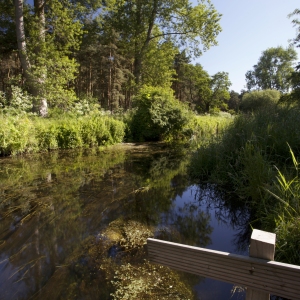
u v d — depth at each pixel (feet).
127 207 13.29
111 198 14.53
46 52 40.91
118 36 78.07
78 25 43.78
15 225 11.07
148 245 3.96
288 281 3.03
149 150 31.86
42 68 39.70
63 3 44.39
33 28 40.83
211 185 16.84
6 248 9.31
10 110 32.35
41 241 9.78
